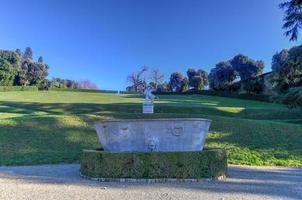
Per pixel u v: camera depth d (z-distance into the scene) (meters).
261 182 12.33
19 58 91.38
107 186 11.09
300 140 22.47
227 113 38.66
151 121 13.53
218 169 12.78
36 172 14.34
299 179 13.38
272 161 18.69
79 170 14.64
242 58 82.44
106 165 12.30
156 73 90.81
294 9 33.28
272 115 38.66
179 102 50.81
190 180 12.21
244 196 9.81
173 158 12.28
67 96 63.22
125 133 13.59
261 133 23.25
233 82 80.12
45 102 45.66
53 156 18.55
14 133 21.94
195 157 12.43
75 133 22.39
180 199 9.29
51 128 23.00
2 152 19.05
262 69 82.69
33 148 19.88
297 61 37.16
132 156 12.23
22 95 62.50
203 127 14.05
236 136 22.67
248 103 59.31
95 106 39.62
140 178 12.12
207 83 95.31
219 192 10.30
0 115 29.84
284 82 39.19
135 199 9.23
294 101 31.53
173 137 13.59
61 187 10.81
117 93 75.06
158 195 9.74
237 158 18.98
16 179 12.40
